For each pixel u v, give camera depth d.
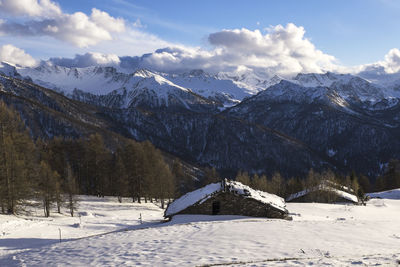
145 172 64.62
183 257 15.13
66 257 17.20
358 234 21.53
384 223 27.31
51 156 68.75
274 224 25.30
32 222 35.22
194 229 23.50
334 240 19.16
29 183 44.06
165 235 21.58
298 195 80.00
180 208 33.97
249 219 30.00
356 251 16.23
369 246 17.75
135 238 21.27
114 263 14.80
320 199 75.00
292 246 17.16
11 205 40.53
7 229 30.78
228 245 17.47
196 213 33.28
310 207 53.25
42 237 28.45
